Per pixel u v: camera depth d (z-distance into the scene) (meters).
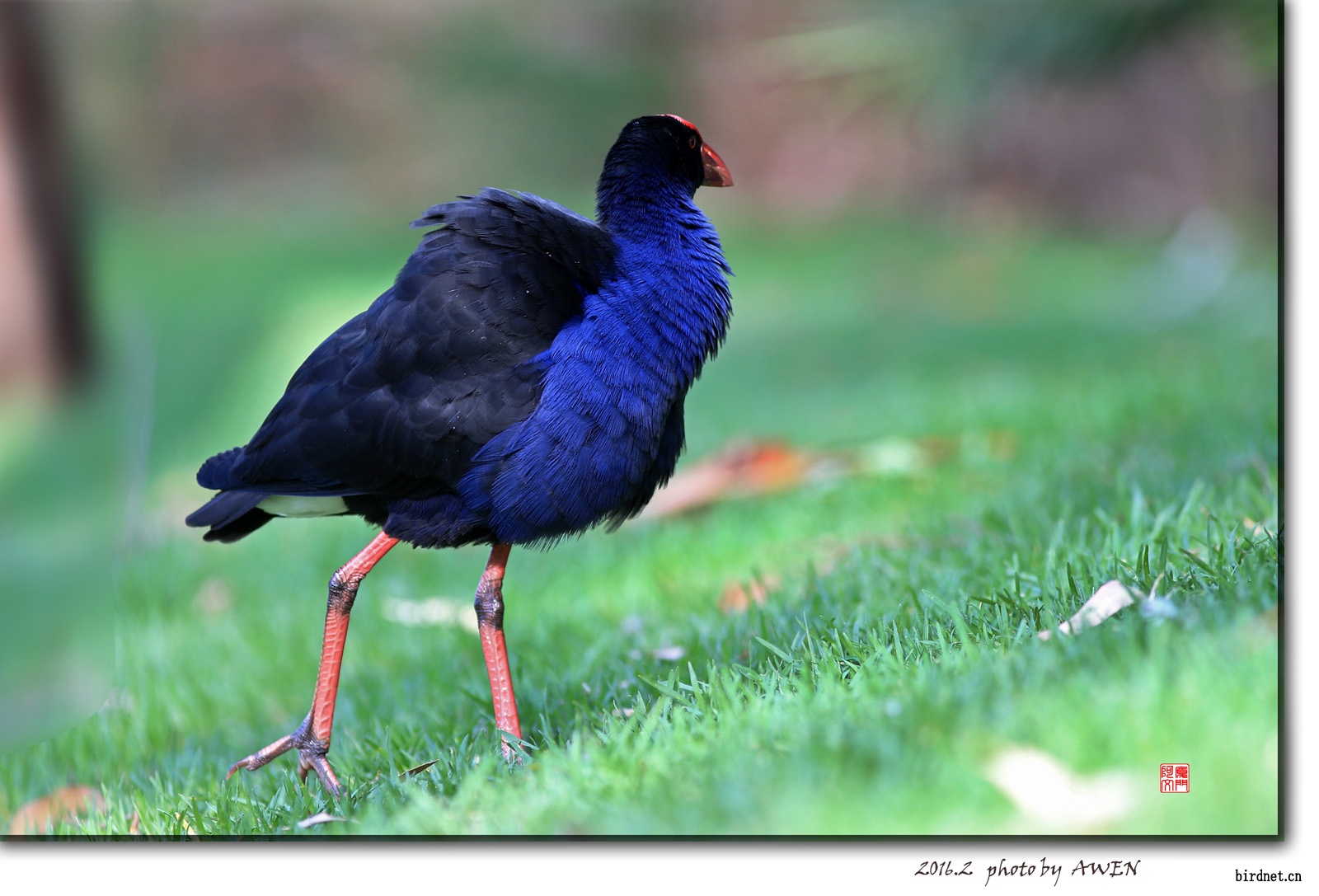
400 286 6.79
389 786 6.54
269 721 9.20
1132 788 4.86
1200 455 9.73
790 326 25.38
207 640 11.12
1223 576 6.10
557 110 39.34
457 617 10.27
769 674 6.56
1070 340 20.27
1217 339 18.34
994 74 11.65
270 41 44.66
